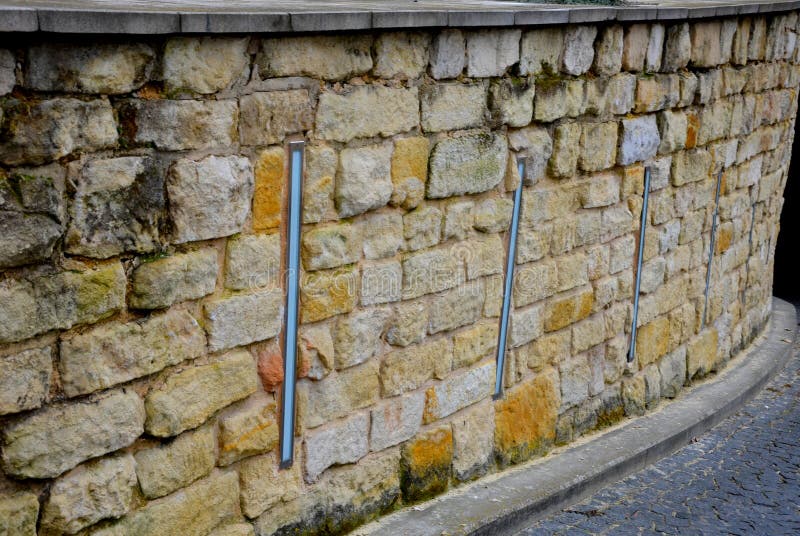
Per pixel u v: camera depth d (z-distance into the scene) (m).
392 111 4.83
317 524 4.81
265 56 4.14
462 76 5.25
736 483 6.73
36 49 3.35
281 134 4.27
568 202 6.30
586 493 6.18
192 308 4.04
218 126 3.99
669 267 7.71
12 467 3.47
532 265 6.07
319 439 4.76
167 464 4.01
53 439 3.57
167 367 3.97
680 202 7.71
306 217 4.48
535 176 5.93
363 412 5.00
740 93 8.45
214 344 4.13
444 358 5.47
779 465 7.14
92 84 3.52
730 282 9.06
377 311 4.98
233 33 3.93
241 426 4.33
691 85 7.45
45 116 3.40
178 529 4.09
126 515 3.87
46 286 3.48
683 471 6.86
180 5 4.44
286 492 4.63
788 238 13.59
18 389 3.45
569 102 6.08
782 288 13.32
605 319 6.93
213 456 4.24
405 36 4.83
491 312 5.79
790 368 9.72
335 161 4.57
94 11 3.38
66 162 3.50
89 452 3.69
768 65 9.01
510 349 6.00
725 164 8.39
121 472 3.82
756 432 7.82
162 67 3.74
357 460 5.02
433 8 5.60
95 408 3.69
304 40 4.30
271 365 4.43
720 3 8.46
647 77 6.87
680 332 8.09
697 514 6.15
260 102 4.15
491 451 5.97
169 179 3.84
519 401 6.16
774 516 6.24
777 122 9.62
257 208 4.23
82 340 3.63
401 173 4.96
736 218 8.94
